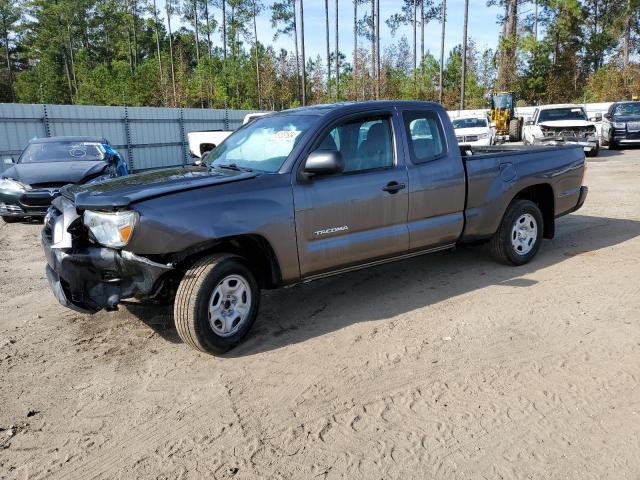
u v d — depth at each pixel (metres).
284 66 46.78
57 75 73.00
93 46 81.00
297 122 4.66
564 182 6.35
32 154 10.90
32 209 9.43
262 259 4.31
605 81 43.38
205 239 3.81
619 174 14.32
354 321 4.63
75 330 4.63
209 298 3.86
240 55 62.09
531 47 46.62
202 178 4.15
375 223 4.72
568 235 7.62
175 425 3.18
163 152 22.50
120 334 4.52
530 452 2.84
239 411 3.30
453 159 5.24
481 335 4.25
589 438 2.94
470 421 3.12
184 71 49.94
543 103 48.00
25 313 5.09
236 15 64.38
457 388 3.48
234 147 5.00
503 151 6.45
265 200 4.09
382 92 42.19
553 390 3.43
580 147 6.63
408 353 3.98
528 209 5.96
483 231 5.61
